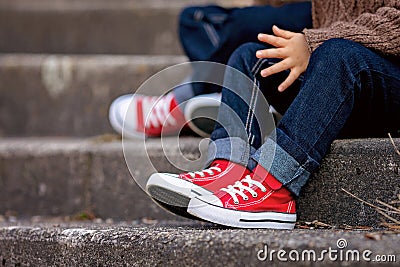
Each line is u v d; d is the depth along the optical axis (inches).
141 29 176.9
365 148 90.0
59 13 182.2
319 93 88.1
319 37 93.2
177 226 95.1
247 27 114.4
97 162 119.7
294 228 90.3
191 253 75.7
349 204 90.8
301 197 92.4
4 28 184.9
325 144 88.8
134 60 153.6
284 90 99.7
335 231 78.2
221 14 124.7
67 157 122.6
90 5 185.8
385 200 89.5
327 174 91.5
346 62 88.9
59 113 155.8
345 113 89.0
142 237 81.3
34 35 183.6
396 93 94.2
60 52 182.2
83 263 87.7
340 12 102.6
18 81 157.4
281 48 94.3
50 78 155.8
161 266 78.4
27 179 125.4
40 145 127.5
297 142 87.3
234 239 73.7
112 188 118.3
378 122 97.3
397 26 91.8
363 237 72.1
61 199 123.1
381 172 89.6
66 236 90.1
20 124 157.6
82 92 154.3
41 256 93.4
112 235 85.0
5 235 98.1
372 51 92.6
